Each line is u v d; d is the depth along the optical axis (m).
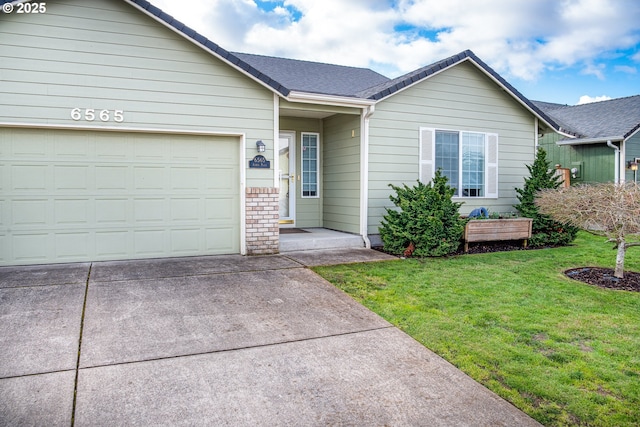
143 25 6.97
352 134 9.33
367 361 3.64
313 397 3.06
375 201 9.16
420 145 9.54
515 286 5.96
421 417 2.84
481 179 10.34
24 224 6.59
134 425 2.68
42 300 4.94
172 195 7.39
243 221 7.74
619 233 6.32
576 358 3.72
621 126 13.75
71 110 6.60
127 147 7.08
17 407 2.83
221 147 7.69
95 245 6.97
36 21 6.40
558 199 6.97
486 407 2.97
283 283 5.94
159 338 4.00
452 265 7.23
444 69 9.48
